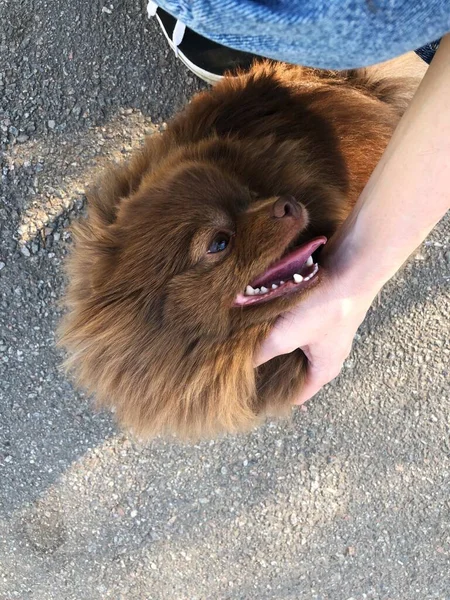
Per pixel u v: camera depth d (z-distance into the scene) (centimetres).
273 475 71
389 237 41
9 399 71
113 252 46
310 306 46
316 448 71
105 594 73
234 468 71
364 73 56
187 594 73
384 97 57
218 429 52
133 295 46
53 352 70
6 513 73
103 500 72
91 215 50
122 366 47
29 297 69
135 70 67
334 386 70
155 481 71
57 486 72
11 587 74
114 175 52
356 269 44
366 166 54
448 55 35
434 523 70
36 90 67
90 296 47
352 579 72
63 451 71
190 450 71
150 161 51
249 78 53
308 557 72
